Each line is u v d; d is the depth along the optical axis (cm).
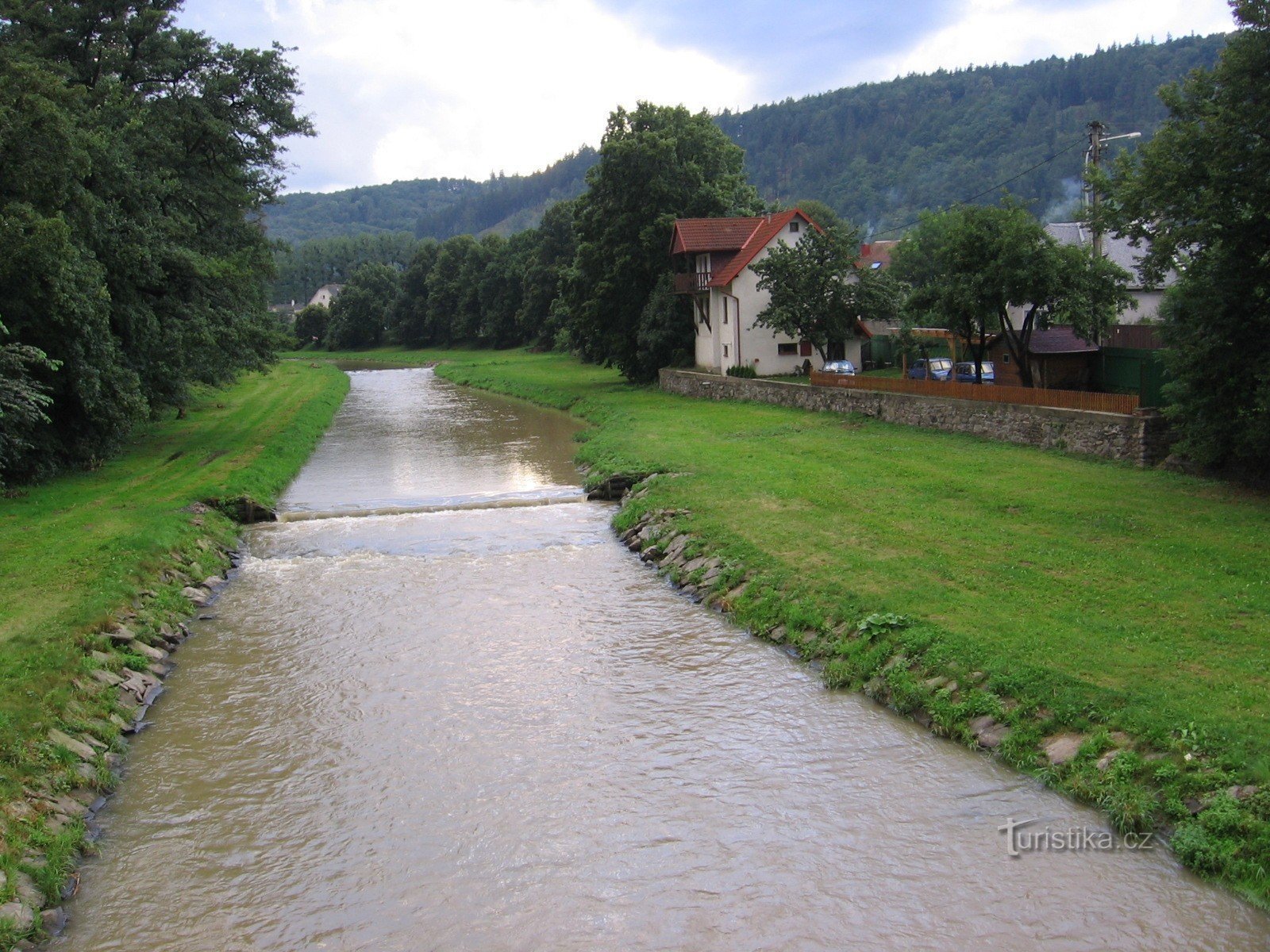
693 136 5972
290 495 3089
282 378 7325
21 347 2472
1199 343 2045
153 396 3425
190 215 3869
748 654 1631
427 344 12912
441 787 1234
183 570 2108
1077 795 1104
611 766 1268
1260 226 1942
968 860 1030
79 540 2120
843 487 2461
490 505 2878
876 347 5456
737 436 3500
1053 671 1266
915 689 1358
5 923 926
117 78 3788
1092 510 2016
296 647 1741
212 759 1328
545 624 1825
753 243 5081
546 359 8994
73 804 1184
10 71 2650
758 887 1008
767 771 1234
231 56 3894
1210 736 1066
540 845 1099
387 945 945
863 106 19412
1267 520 1848
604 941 938
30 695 1317
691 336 5850
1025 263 2939
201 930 980
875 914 957
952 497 2266
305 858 1095
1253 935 890
